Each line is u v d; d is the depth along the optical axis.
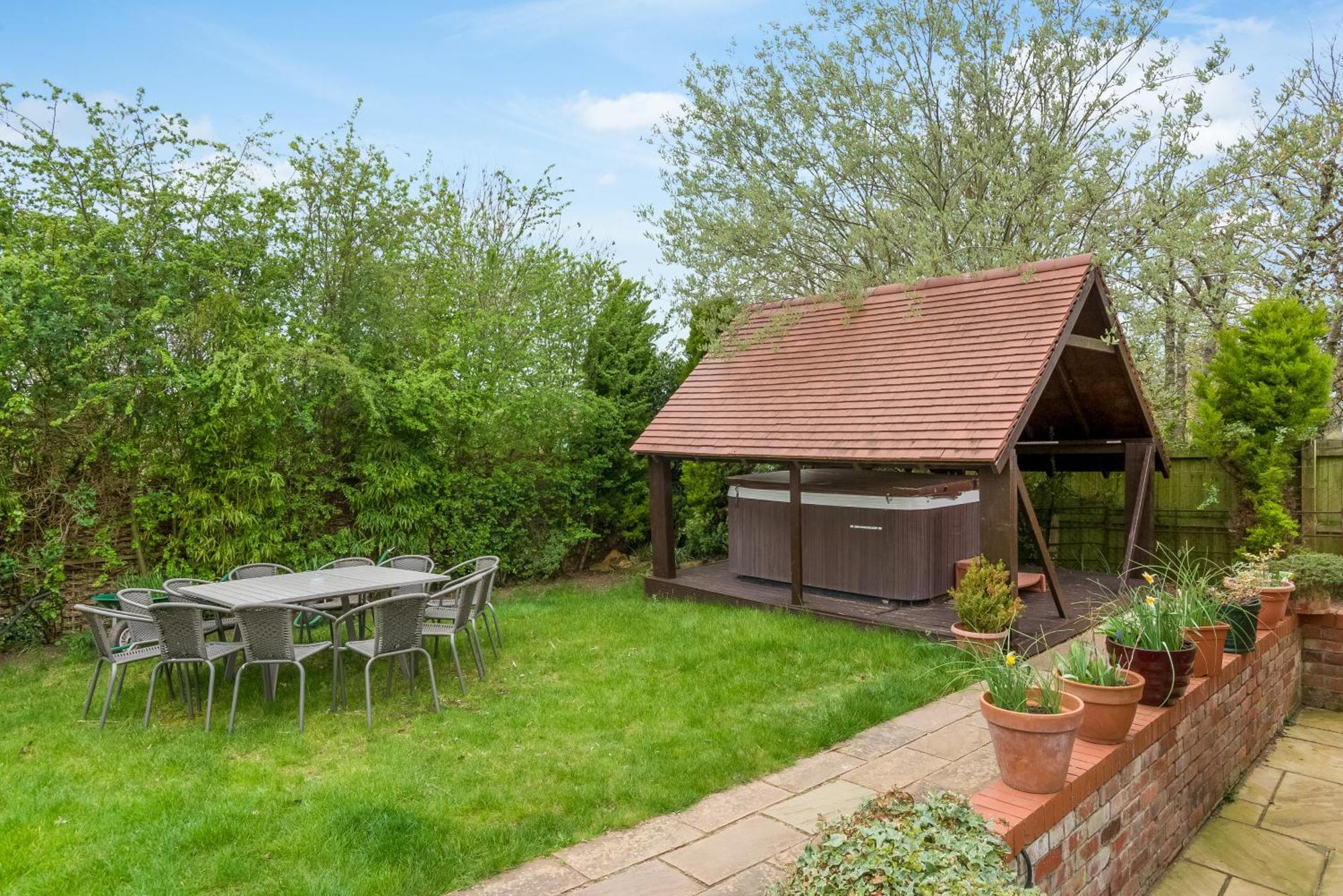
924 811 3.05
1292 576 7.69
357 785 4.83
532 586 11.72
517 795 4.68
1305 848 5.34
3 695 6.90
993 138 11.55
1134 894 4.65
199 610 5.81
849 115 11.88
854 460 8.06
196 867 3.91
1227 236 10.49
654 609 9.57
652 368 13.37
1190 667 5.09
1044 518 11.41
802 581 9.53
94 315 8.23
